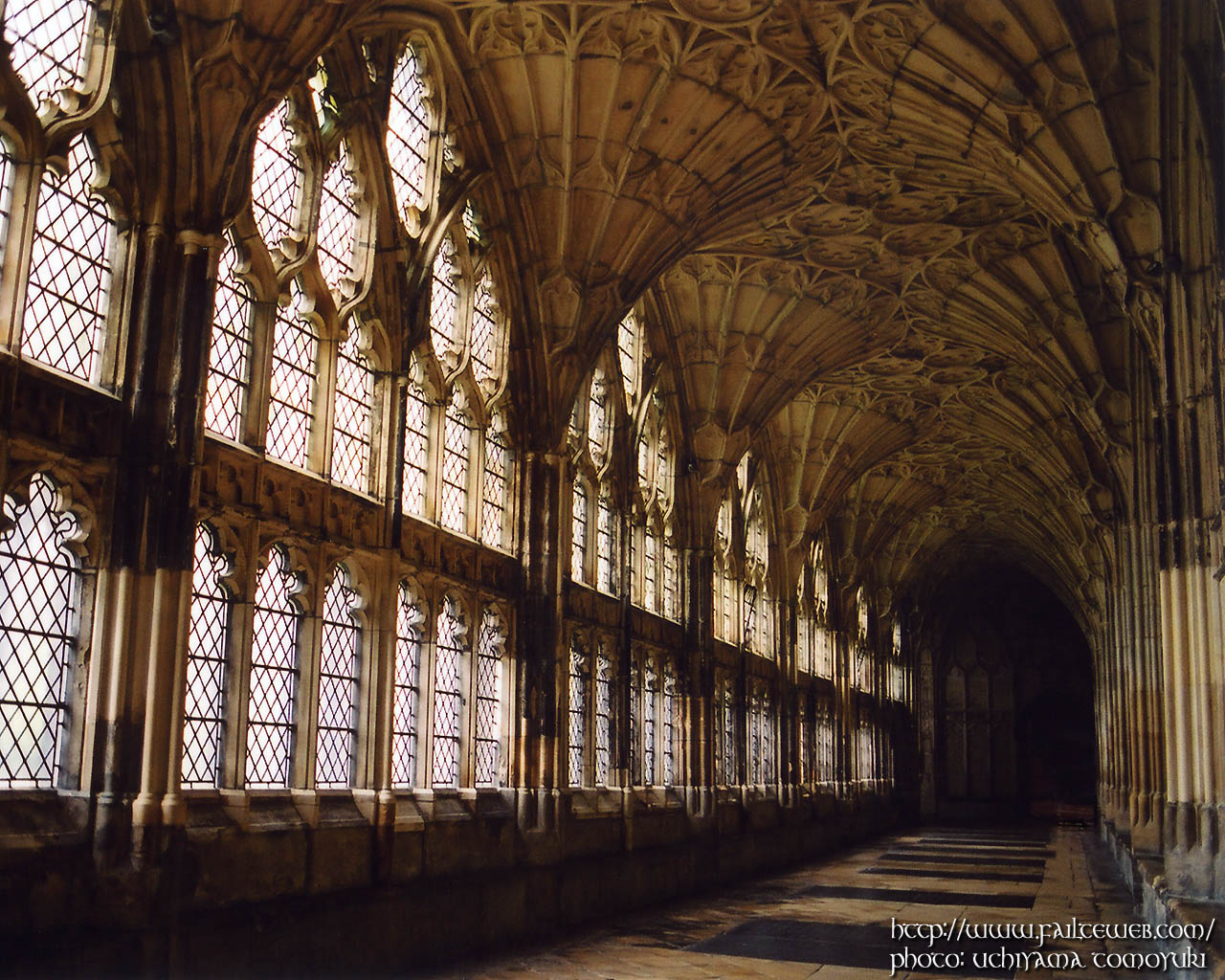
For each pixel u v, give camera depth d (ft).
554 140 54.54
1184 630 48.73
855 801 126.82
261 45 36.52
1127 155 48.06
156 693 32.40
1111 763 105.50
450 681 50.60
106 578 32.45
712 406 81.51
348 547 43.09
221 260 37.93
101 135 33.50
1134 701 74.28
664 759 76.28
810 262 74.33
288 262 40.88
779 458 104.88
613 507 69.46
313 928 38.63
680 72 52.21
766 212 64.75
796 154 59.47
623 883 64.44
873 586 149.07
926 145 57.21
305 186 42.42
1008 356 83.97
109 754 31.65
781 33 50.19
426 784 47.21
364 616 44.42
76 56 33.01
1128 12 45.57
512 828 53.36
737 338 79.92
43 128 31.07
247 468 38.04
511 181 55.98
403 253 47.14
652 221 58.49
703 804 78.54
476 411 53.57
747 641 95.71
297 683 40.55
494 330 56.13
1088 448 89.04
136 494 33.04
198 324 34.63
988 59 48.57
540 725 55.62
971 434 110.32
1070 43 46.83
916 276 75.92
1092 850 116.57
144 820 31.60
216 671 36.73
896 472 125.29
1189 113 44.98
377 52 46.88
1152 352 50.60
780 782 99.86
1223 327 40.14
